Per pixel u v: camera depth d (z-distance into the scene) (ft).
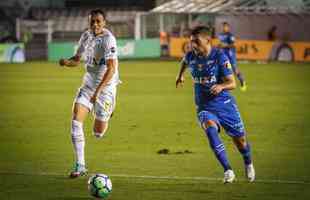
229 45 285.43
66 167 127.03
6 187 110.01
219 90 105.19
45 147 150.61
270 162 131.34
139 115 208.95
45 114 212.84
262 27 510.17
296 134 168.45
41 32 558.97
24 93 282.36
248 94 271.69
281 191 106.42
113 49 116.26
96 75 118.01
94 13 117.60
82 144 116.98
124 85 314.55
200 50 107.14
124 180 115.03
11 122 194.08
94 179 101.45
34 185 111.45
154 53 504.84
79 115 117.08
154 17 545.85
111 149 147.64
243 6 509.76
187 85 315.78
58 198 102.42
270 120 194.80
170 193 105.19
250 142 156.35
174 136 166.61
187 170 123.34
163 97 263.90
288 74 369.91
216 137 105.91
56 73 395.34
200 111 109.09
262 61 474.49
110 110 119.65
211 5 516.73
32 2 627.46
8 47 497.46
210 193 105.19
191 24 532.32
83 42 121.08
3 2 609.42
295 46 467.93
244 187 109.29
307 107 226.58
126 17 603.26
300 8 492.54
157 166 127.44
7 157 138.00
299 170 123.24
